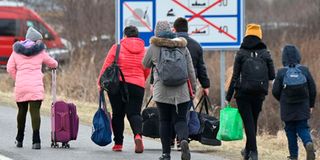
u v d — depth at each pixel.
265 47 21.86
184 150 20.61
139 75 24.03
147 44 39.59
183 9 39.25
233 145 28.25
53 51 61.41
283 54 22.77
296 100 22.50
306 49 59.97
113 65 23.81
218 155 24.67
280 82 22.64
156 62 20.84
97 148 25.27
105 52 60.22
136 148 24.06
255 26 21.78
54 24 67.75
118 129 24.55
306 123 22.77
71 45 62.59
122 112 24.44
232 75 21.81
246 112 21.91
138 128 24.06
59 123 24.78
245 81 21.47
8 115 34.66
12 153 23.19
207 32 39.03
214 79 55.69
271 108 50.59
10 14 66.00
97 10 63.84
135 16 39.62
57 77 51.09
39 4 69.38
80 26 63.31
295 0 87.25
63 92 48.97
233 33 39.00
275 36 75.56
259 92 21.58
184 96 20.80
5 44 65.75
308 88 22.59
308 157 22.61
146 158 22.92
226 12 39.06
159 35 20.92
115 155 23.53
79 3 63.94
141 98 24.19
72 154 23.47
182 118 21.00
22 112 24.47
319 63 57.56
